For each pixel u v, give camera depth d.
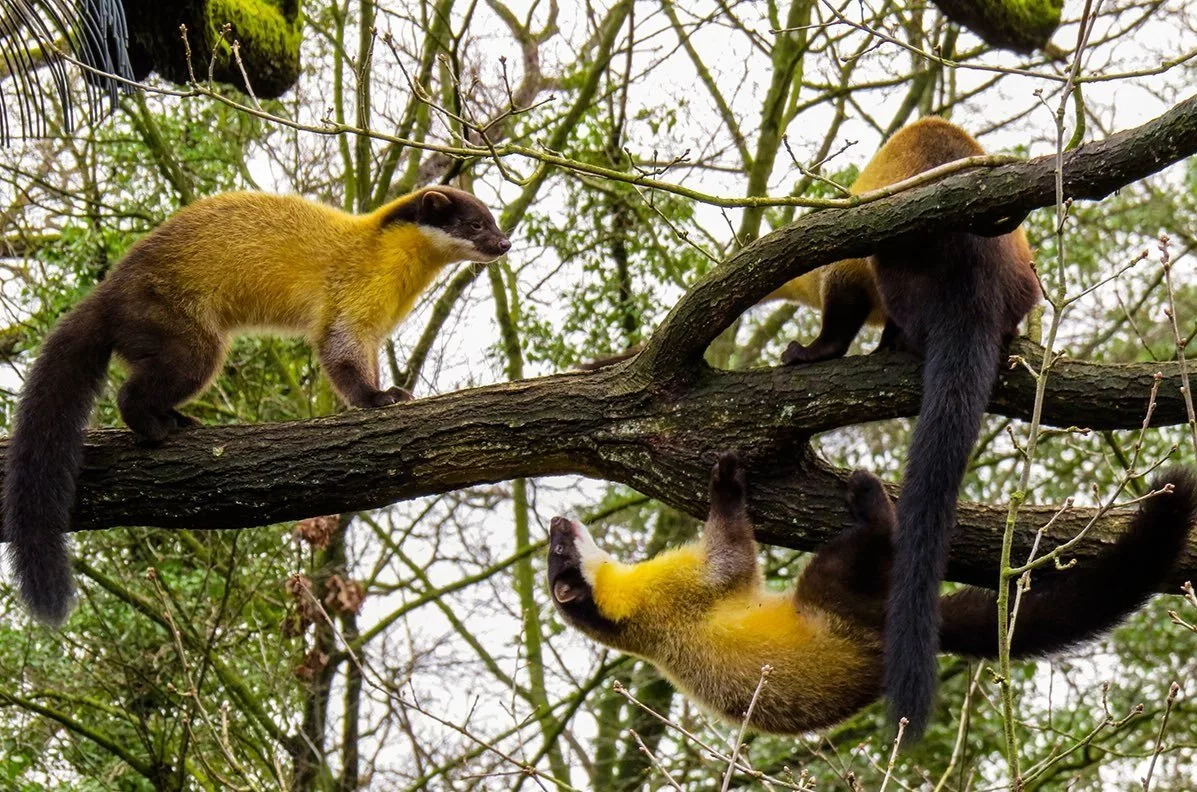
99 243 13.93
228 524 8.26
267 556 14.08
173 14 10.00
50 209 14.19
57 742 13.15
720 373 8.21
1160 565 7.34
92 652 12.91
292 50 11.22
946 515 7.09
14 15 7.95
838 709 7.62
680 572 8.13
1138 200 16.16
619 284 15.37
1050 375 7.92
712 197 7.39
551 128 15.67
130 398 8.18
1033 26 12.09
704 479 8.10
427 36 14.46
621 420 8.13
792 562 14.91
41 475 7.80
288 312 9.31
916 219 7.25
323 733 13.57
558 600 8.44
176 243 8.77
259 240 9.14
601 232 15.83
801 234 7.55
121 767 13.23
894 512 7.79
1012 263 8.01
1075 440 14.78
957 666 14.17
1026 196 7.01
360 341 9.44
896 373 7.94
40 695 13.04
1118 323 15.15
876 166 8.79
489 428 8.11
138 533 13.29
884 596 7.67
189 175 15.09
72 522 8.20
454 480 8.16
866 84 15.85
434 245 9.93
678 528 15.58
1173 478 7.23
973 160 7.22
